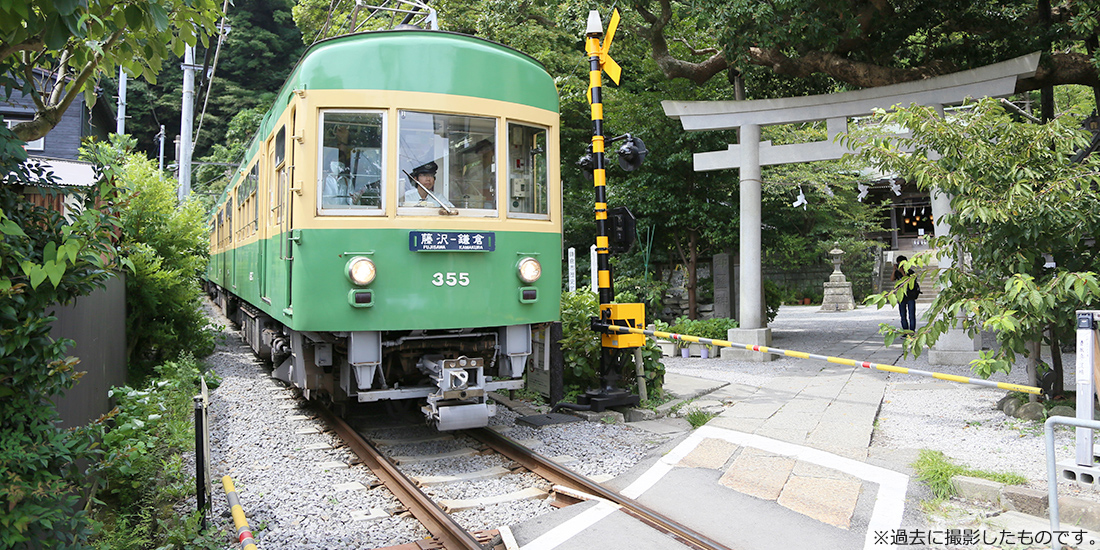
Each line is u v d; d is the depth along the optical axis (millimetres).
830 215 25422
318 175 5734
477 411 5895
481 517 4621
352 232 5707
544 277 6445
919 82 10211
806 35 9609
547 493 5078
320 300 5664
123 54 3922
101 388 5875
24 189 3592
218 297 19406
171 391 7285
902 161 6492
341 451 6219
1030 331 6160
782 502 4723
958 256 6641
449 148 6016
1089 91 17438
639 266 16266
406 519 4625
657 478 5340
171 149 40875
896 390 8453
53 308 4082
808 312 24625
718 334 12312
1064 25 10078
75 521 2936
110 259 3133
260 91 39438
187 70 16688
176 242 11141
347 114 5809
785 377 9727
